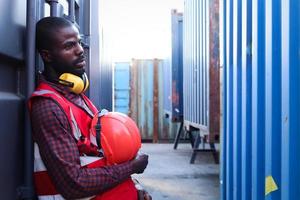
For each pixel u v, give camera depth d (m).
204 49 6.36
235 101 2.60
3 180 1.26
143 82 12.46
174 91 9.95
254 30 2.17
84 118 1.60
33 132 1.48
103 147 1.54
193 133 9.55
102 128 1.56
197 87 7.12
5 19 1.25
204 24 6.33
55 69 1.62
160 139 12.48
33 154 1.52
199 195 5.32
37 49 1.61
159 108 12.39
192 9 7.68
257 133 2.11
